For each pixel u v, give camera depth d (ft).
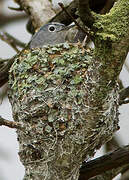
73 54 36.70
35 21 47.03
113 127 35.22
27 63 37.04
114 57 30.17
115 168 37.19
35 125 34.55
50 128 34.19
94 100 32.37
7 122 33.78
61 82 35.29
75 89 34.71
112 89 31.91
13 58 40.24
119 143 41.86
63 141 33.96
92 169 36.04
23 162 35.09
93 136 33.76
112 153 36.11
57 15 44.04
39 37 44.32
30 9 47.62
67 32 44.52
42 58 36.88
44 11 47.44
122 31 29.89
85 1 28.55
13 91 36.88
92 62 31.83
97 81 31.35
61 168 34.09
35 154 34.42
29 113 34.88
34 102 35.14
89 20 29.58
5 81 40.98
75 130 33.81
